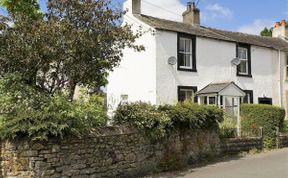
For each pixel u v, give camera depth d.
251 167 12.69
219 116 14.74
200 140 14.07
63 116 10.12
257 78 23.30
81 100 11.60
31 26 11.02
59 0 11.68
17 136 9.80
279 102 24.36
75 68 11.59
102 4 11.85
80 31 11.24
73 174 10.23
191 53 20.31
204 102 20.19
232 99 20.53
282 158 14.55
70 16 11.74
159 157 12.41
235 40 22.16
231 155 15.53
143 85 19.34
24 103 10.53
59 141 10.05
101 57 12.00
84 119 10.61
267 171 11.88
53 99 10.59
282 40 27.83
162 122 12.22
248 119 17.66
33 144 9.77
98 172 10.75
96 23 11.70
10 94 10.67
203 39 20.81
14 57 10.92
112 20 12.01
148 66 19.11
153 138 12.11
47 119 9.84
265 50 24.02
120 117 11.94
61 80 11.80
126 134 11.51
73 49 11.12
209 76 20.81
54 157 9.95
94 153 10.71
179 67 19.64
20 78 10.98
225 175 11.46
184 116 13.12
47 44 10.88
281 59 24.92
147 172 12.02
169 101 18.88
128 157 11.52
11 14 11.51
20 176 9.80
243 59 22.89
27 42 10.87
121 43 12.34
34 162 9.74
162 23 20.61
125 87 20.48
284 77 24.94
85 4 11.65
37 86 11.59
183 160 13.23
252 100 22.80
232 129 16.34
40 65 11.27
